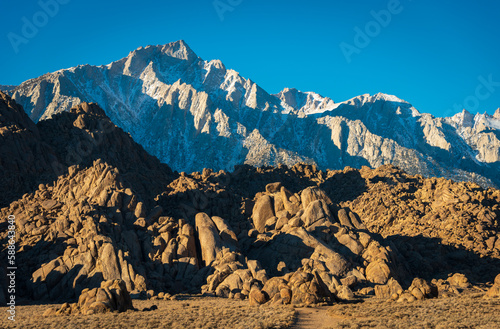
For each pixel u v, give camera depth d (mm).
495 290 53312
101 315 47938
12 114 121375
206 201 107812
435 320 40031
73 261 77562
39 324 44969
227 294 73625
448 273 93250
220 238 90625
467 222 114125
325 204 99375
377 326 38438
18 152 111250
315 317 44688
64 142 123875
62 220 86375
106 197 93562
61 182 103375
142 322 42969
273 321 41219
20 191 104375
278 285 58062
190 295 74500
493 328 36156
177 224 91688
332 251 86125
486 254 101062
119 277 75000
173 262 83938
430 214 122812
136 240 84750
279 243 89875
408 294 55219
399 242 104938
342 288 61031
